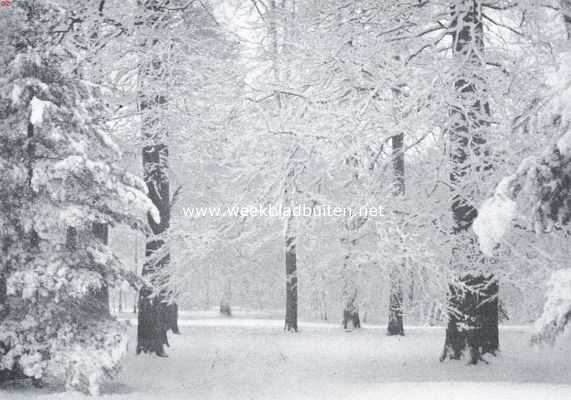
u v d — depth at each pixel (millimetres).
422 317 16172
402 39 15984
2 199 12352
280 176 15430
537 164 9742
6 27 12641
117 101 18141
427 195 16094
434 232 15062
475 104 15430
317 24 16344
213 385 14023
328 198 15930
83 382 11789
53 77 12945
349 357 18891
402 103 14922
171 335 26312
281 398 12242
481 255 14812
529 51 15383
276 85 16062
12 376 12523
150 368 16297
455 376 14352
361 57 15180
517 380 13695
